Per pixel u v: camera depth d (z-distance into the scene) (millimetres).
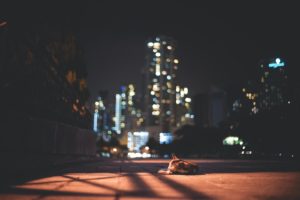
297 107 71500
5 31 21797
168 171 24328
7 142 21078
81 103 48219
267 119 82062
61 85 35375
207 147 138625
